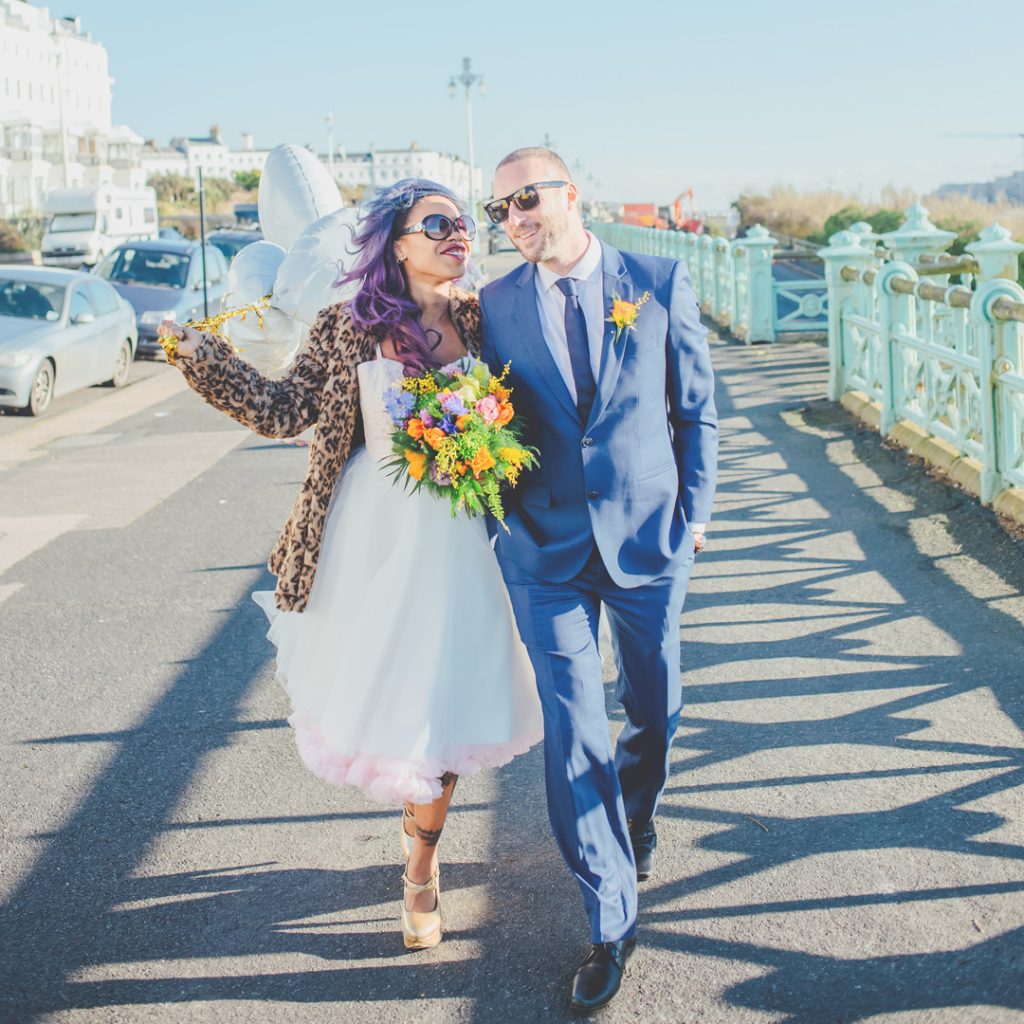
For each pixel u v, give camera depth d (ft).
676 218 167.22
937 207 87.66
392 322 10.28
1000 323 22.29
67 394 51.44
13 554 24.70
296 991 9.95
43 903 11.46
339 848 12.36
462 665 10.18
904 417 29.30
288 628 11.05
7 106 299.58
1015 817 12.00
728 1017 9.25
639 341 10.10
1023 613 17.56
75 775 14.28
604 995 9.45
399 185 10.48
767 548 22.06
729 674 16.35
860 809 12.40
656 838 12.09
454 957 10.33
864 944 10.06
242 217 201.26
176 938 10.79
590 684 10.02
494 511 9.85
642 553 10.18
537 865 11.82
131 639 19.13
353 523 10.52
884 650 16.71
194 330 10.09
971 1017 9.02
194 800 13.55
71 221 138.82
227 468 33.12
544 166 9.93
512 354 10.25
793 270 85.61
